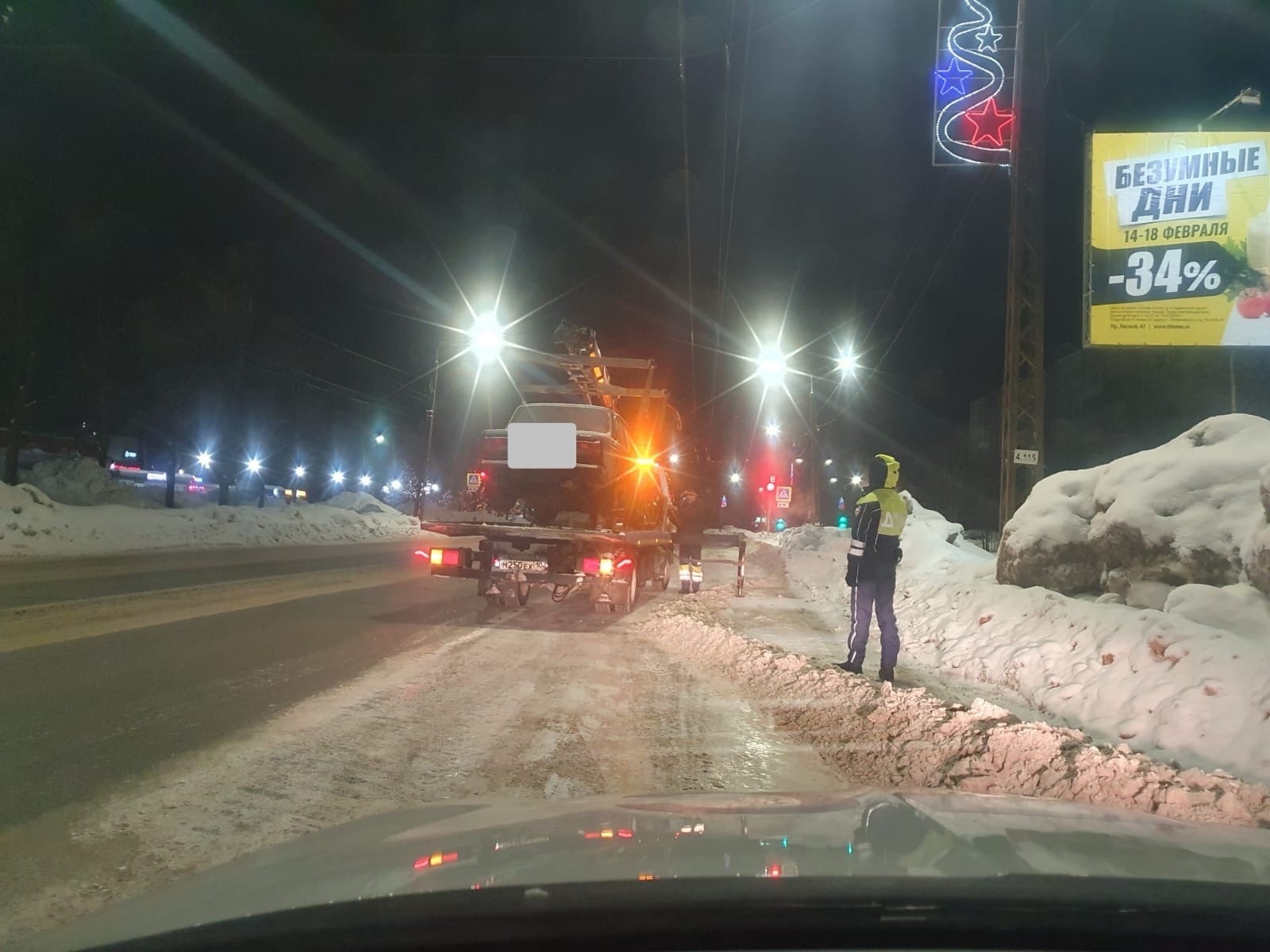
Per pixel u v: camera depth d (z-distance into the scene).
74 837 4.18
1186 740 5.76
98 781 4.96
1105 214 16.91
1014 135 14.95
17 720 6.05
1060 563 9.66
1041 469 14.77
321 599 12.93
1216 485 8.71
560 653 9.37
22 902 3.51
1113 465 9.78
